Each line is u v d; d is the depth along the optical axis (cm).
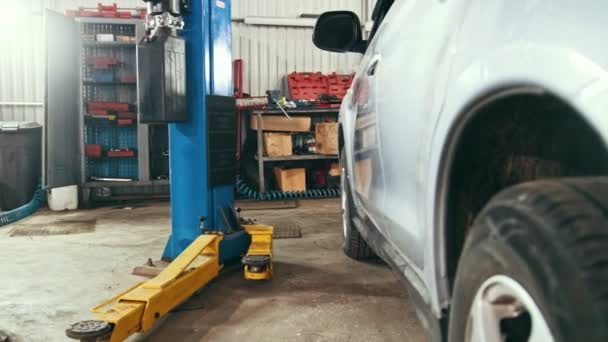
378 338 238
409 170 152
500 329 91
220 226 350
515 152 121
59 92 667
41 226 548
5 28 749
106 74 717
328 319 262
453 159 121
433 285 132
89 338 188
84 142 710
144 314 222
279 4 834
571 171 102
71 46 691
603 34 75
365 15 857
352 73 859
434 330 136
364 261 375
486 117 113
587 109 73
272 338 239
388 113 175
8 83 758
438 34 137
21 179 676
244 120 803
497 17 105
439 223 127
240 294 301
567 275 73
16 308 284
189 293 273
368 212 245
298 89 802
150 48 302
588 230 74
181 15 316
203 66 329
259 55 837
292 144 809
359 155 245
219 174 349
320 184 777
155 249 428
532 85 87
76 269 364
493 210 94
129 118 721
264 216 591
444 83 122
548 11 88
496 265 90
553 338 74
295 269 354
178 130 338
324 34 282
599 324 68
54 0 763
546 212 80
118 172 760
